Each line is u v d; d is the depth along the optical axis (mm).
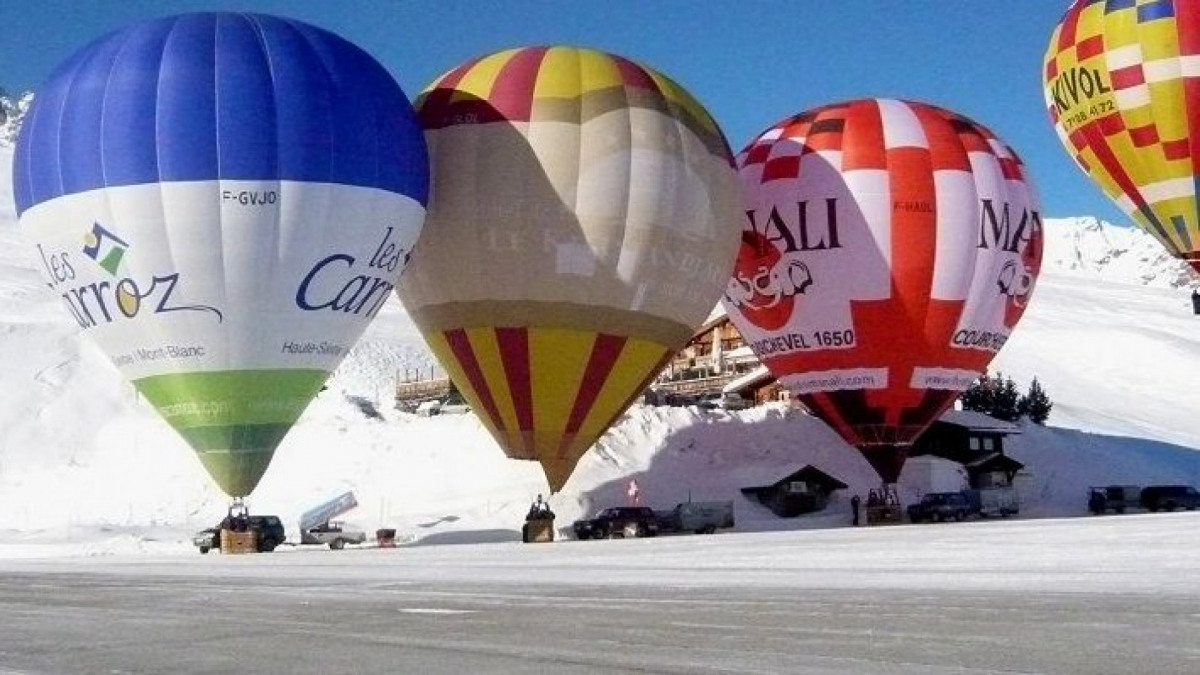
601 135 31078
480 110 31469
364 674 10352
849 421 36281
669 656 10664
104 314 28781
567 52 32719
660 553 25516
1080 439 62031
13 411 67062
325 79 29078
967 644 10758
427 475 47562
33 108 30078
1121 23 35656
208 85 28125
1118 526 28250
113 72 28562
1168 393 98250
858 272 35156
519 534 39219
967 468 51156
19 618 16031
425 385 63000
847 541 26672
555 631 12664
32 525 47938
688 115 32781
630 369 31828
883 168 35469
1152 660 9734
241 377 28453
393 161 29500
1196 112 34875
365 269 29312
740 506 44406
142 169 27750
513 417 31750
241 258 27875
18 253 124812
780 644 11125
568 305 30750
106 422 66188
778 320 36438
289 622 14445
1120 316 147250
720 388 59969
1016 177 36906
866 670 9609
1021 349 110750
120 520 47688
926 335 35250
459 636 12562
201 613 16016
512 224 30719
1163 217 36438
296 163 28141
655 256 31266
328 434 52031
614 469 46031
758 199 36594
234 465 29172
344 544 37562
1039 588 15312
